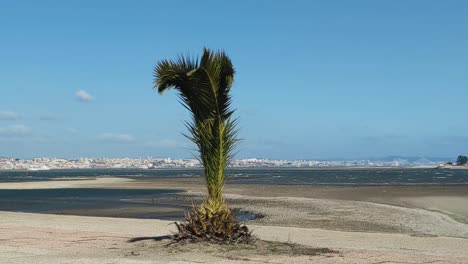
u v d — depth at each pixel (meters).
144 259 11.98
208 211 13.59
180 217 31.38
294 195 50.16
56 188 76.38
